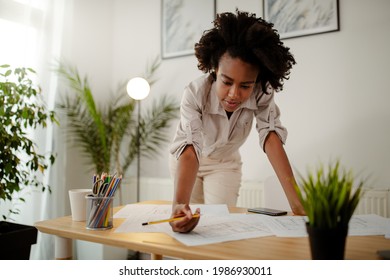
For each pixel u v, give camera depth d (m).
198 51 1.28
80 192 1.07
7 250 1.48
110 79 3.16
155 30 2.99
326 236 0.63
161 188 2.80
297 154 2.37
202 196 1.77
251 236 0.87
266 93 1.32
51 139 2.45
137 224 1.00
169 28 2.91
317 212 0.64
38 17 2.43
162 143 2.91
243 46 1.11
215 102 1.40
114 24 3.20
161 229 0.94
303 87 2.36
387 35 2.11
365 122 2.16
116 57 3.18
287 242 0.82
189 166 1.16
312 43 2.33
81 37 2.89
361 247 0.79
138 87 2.50
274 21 2.46
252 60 1.11
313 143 2.32
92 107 2.64
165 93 2.91
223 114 1.42
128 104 3.03
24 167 2.25
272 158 1.31
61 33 2.58
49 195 2.42
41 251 2.35
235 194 1.70
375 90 2.14
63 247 1.02
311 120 2.33
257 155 2.50
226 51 1.14
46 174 2.41
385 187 2.09
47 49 2.46
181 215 0.90
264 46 1.12
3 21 2.24
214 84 1.39
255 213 1.17
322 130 2.29
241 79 1.11
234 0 2.62
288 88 2.41
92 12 2.99
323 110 2.29
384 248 0.78
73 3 2.73
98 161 2.81
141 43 3.06
